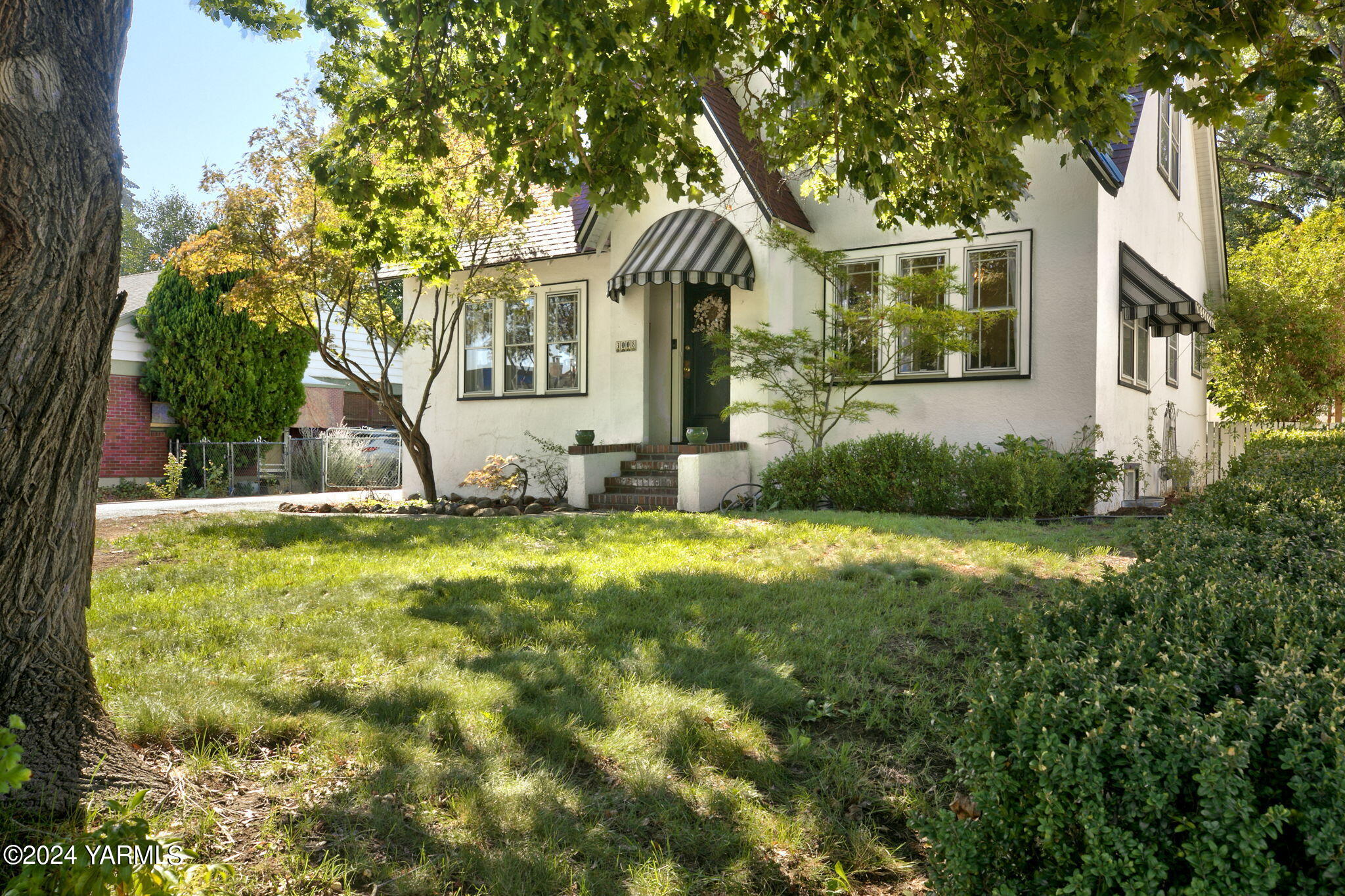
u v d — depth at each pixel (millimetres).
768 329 15039
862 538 9992
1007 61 5539
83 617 3613
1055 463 12453
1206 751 2268
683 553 9281
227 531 10578
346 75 7199
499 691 4781
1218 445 19422
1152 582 4172
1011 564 8289
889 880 3326
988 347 14078
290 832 3307
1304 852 2357
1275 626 3322
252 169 14531
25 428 3303
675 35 6121
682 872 3250
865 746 4367
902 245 14711
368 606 6730
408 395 19219
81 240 3383
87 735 3461
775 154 8273
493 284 15836
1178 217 19297
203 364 21719
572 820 3543
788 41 5863
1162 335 17938
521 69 6438
